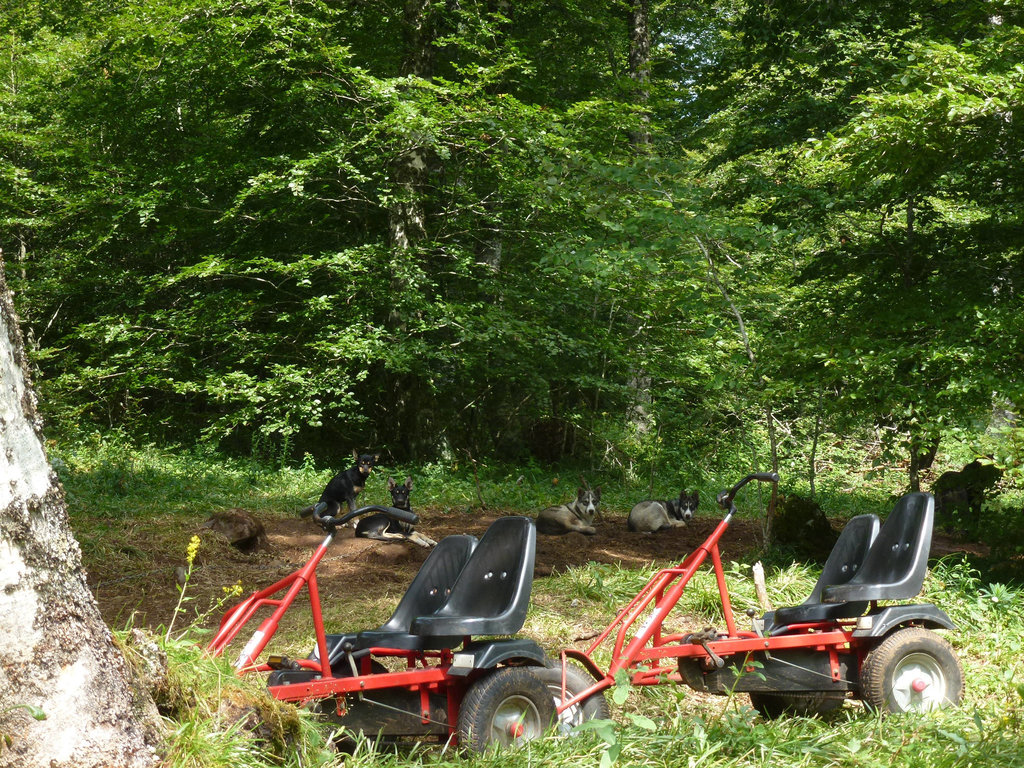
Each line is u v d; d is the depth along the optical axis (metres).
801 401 9.32
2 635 2.66
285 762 3.25
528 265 17.09
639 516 10.95
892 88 10.75
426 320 16.22
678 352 15.38
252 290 18.16
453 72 18.00
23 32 17.59
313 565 3.91
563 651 4.21
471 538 4.47
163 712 3.07
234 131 17.91
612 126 14.98
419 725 3.87
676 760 3.57
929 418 7.62
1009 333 7.44
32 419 2.86
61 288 18.91
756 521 11.83
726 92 14.88
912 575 4.57
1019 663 5.70
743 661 4.54
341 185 16.25
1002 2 8.42
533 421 19.41
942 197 10.47
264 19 14.43
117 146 17.62
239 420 15.66
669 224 8.33
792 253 11.70
